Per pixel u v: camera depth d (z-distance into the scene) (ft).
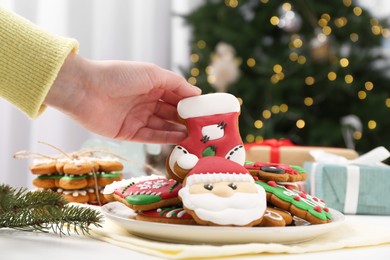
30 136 6.53
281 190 2.35
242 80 7.01
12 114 6.40
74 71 2.44
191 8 8.30
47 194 2.27
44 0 6.76
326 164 3.17
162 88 2.57
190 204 2.11
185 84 2.56
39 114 2.49
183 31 8.29
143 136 2.73
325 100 7.18
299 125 6.78
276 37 7.36
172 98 2.71
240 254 1.99
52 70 2.34
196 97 2.42
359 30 7.11
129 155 3.48
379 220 2.86
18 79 2.35
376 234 2.28
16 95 2.36
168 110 2.74
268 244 2.02
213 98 2.41
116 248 2.07
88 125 2.59
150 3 8.02
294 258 2.00
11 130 6.41
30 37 2.37
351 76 6.86
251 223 2.11
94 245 2.11
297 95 7.07
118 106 2.63
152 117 2.74
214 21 7.30
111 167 3.11
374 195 3.09
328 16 7.11
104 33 7.60
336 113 7.21
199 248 1.93
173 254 1.94
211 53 7.13
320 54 6.86
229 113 2.40
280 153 3.59
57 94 2.46
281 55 7.01
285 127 7.25
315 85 7.02
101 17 7.58
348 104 7.20
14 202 2.23
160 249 1.97
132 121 2.69
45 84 2.34
